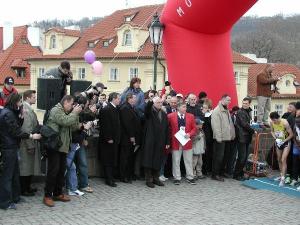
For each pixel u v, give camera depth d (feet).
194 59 36.68
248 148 34.65
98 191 29.17
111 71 122.93
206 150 34.58
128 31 119.65
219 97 37.09
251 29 195.62
